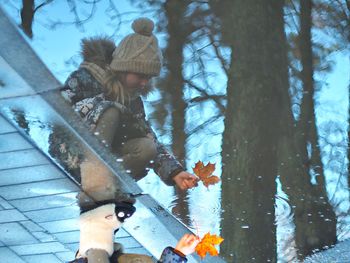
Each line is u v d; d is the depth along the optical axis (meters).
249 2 12.42
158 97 11.74
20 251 9.46
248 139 11.80
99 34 10.78
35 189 8.33
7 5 9.20
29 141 7.65
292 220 11.49
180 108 11.92
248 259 10.88
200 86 12.28
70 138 7.86
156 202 8.75
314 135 12.39
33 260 9.62
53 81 7.41
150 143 8.70
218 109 12.19
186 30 12.54
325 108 12.84
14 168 8.01
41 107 7.42
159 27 12.28
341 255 10.90
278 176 11.83
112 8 11.18
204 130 11.98
